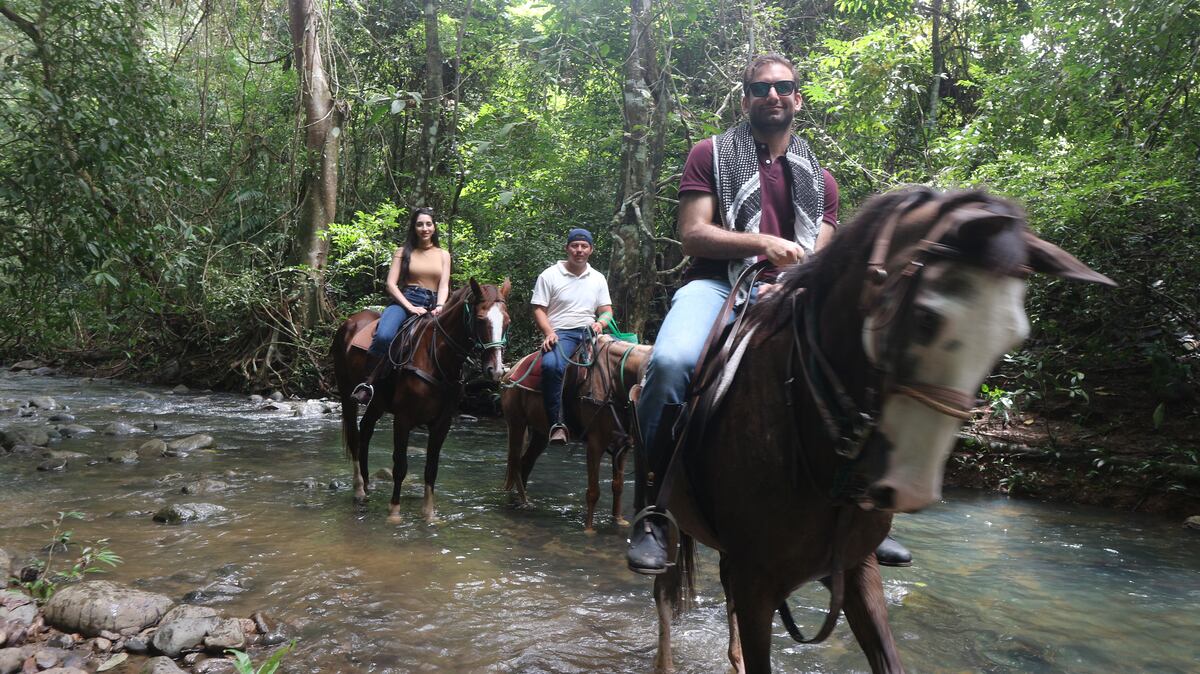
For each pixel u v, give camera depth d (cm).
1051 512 669
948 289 150
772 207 277
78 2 827
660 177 1170
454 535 587
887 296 162
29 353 1916
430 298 694
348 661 358
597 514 669
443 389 632
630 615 426
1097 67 738
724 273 286
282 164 1591
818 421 208
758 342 237
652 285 1033
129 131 835
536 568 510
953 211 160
